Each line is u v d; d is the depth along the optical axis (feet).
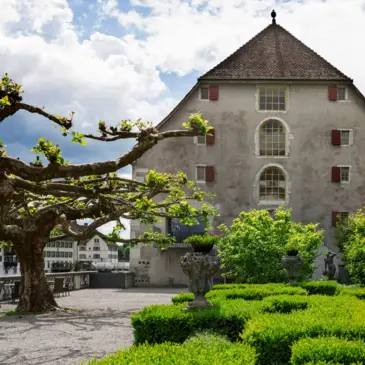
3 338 38.83
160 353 15.87
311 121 108.68
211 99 108.58
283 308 33.24
